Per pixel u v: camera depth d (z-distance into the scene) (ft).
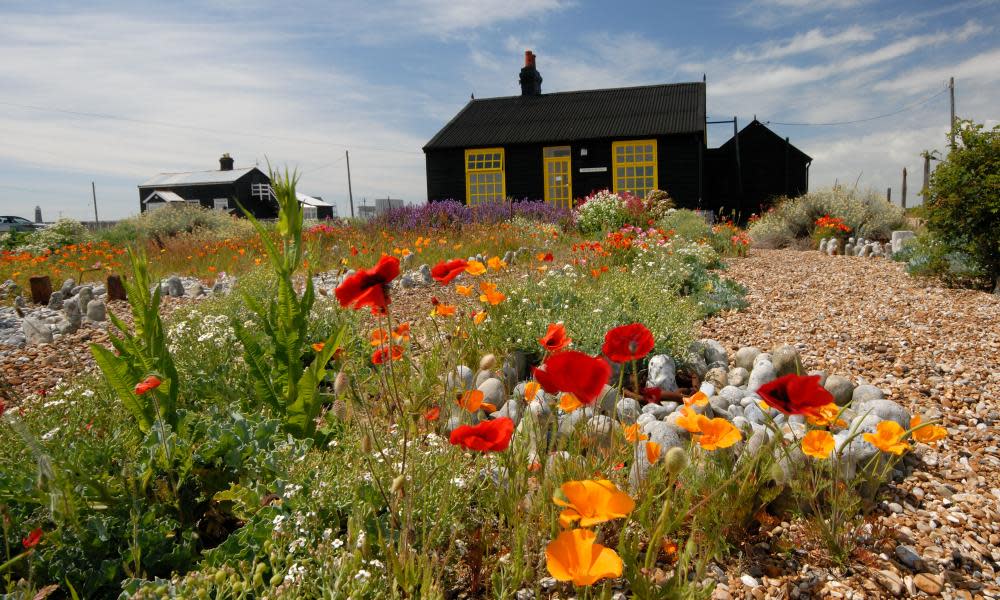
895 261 31.53
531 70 81.15
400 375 9.94
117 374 7.41
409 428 7.25
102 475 6.57
